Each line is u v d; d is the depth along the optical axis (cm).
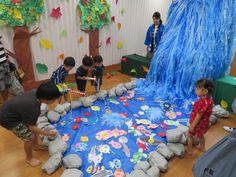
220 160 102
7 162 201
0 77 271
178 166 205
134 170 184
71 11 359
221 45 323
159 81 360
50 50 351
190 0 335
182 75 328
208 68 316
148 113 288
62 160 198
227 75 353
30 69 332
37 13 312
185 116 288
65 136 235
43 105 262
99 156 209
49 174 188
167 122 271
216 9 319
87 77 313
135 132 247
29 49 324
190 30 330
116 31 445
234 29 328
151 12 506
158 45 383
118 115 278
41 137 232
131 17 465
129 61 435
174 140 223
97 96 317
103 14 396
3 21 285
